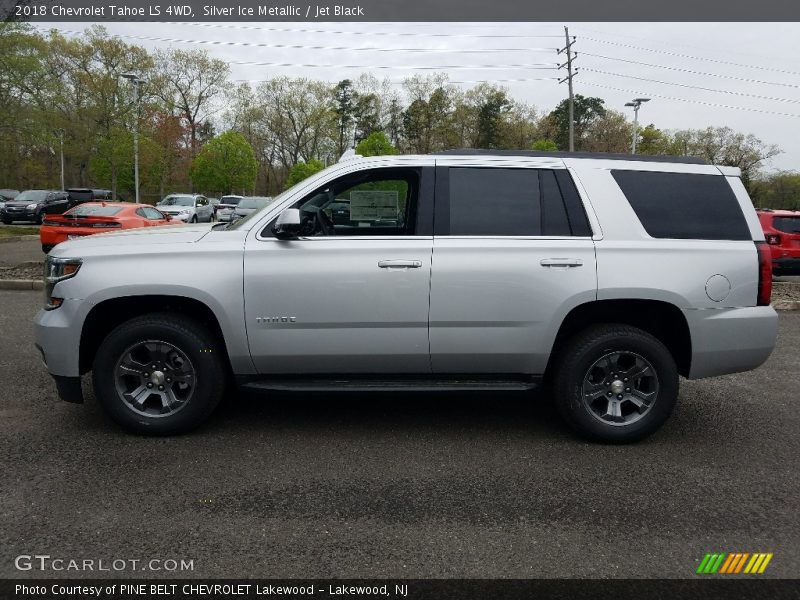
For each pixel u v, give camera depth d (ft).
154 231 14.90
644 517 10.89
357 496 11.51
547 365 14.47
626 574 9.18
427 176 14.19
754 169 191.83
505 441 14.46
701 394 18.66
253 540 9.93
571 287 13.64
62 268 13.67
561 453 13.78
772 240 44.21
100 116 122.72
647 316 14.88
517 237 13.83
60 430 14.57
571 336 14.75
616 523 10.65
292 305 13.57
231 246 13.64
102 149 122.01
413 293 13.58
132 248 13.67
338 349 13.79
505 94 210.38
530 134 214.07
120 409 13.89
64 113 106.42
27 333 24.67
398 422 15.67
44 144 81.20
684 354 14.39
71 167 199.72
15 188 160.15
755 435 15.14
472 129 212.64
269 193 242.17
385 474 12.51
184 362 13.91
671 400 14.03
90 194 88.38
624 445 14.32
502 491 11.83
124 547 9.67
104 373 13.73
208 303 13.44
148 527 10.27
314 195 14.12
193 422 14.05
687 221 14.17
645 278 13.65
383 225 14.24
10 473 12.20
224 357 14.32
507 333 13.78
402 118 223.92
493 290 13.62
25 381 18.38
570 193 14.14
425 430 15.11
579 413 14.05
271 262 13.56
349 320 13.64
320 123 217.56
